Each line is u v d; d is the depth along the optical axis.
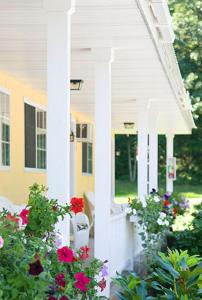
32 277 3.54
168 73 9.27
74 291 4.48
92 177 17.83
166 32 7.18
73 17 6.10
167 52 8.52
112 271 8.43
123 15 6.01
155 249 9.95
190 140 37.41
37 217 4.88
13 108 10.31
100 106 7.36
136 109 13.61
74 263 4.55
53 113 5.27
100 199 7.45
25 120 11.02
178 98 12.20
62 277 4.05
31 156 11.39
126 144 40.94
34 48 7.70
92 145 17.75
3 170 9.74
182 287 4.54
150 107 13.49
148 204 10.23
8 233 3.97
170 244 11.23
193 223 11.30
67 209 5.03
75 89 10.06
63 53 5.25
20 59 8.45
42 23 6.39
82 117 16.25
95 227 7.48
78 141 15.66
